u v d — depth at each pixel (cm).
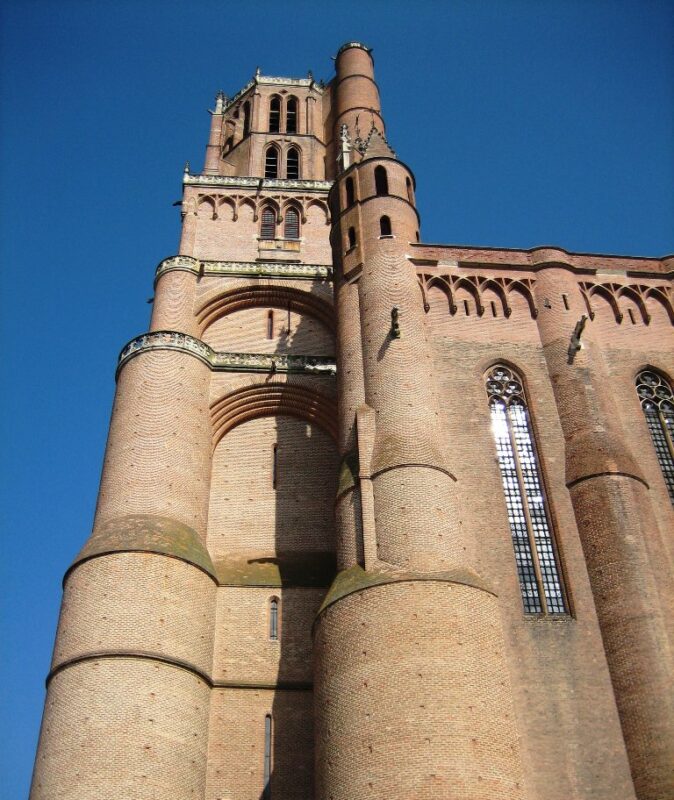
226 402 4466
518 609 3250
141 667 3241
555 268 4316
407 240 4341
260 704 3500
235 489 4259
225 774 3328
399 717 2830
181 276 5009
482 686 2917
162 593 3456
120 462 3900
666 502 3584
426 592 3059
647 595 3219
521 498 3588
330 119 6969
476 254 4356
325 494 4262
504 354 4016
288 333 4994
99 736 3053
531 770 2878
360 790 2767
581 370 3916
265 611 3762
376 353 3891
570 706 3028
